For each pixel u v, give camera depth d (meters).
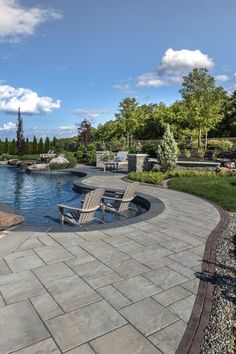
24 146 34.44
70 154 28.50
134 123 39.78
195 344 2.44
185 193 10.29
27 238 5.06
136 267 3.97
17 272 3.72
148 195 9.41
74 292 3.24
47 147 39.84
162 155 14.96
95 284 3.44
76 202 9.62
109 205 8.14
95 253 4.45
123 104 41.53
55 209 8.51
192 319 2.79
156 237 5.31
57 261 4.10
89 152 26.22
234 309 3.00
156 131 39.00
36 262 4.05
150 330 2.61
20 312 2.84
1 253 4.35
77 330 2.58
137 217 6.75
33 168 20.45
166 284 3.50
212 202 8.70
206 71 23.44
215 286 3.49
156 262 4.16
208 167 15.30
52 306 2.95
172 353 2.33
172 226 6.07
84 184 12.23
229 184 11.12
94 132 56.19
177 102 37.47
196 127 24.03
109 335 2.53
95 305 2.99
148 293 3.27
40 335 2.51
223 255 4.50
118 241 5.04
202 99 22.69
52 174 19.03
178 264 4.11
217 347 2.43
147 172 14.81
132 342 2.45
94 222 6.91
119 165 20.91
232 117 31.25
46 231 5.46
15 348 2.35
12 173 19.83
